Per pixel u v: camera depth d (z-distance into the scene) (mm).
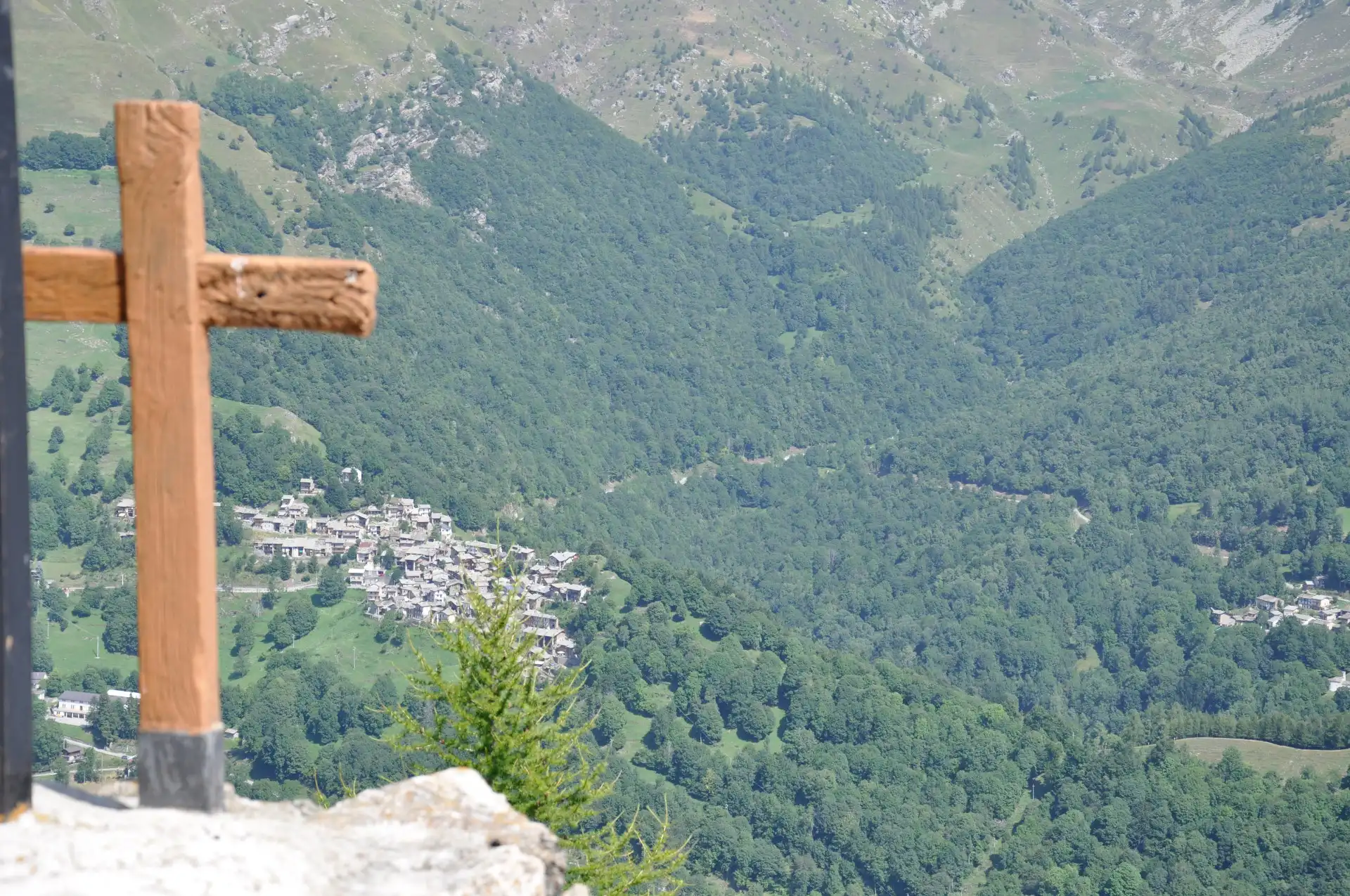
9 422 6152
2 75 6070
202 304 6512
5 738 6234
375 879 6574
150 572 6570
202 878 6047
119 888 5828
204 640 6625
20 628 6270
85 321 6551
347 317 6488
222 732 6801
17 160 6172
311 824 7168
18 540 6230
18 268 6191
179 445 6508
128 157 6406
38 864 5910
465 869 6711
